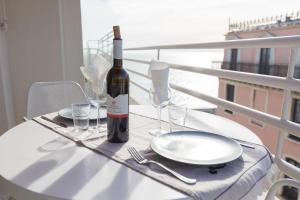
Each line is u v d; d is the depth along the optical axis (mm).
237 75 1390
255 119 1243
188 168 708
